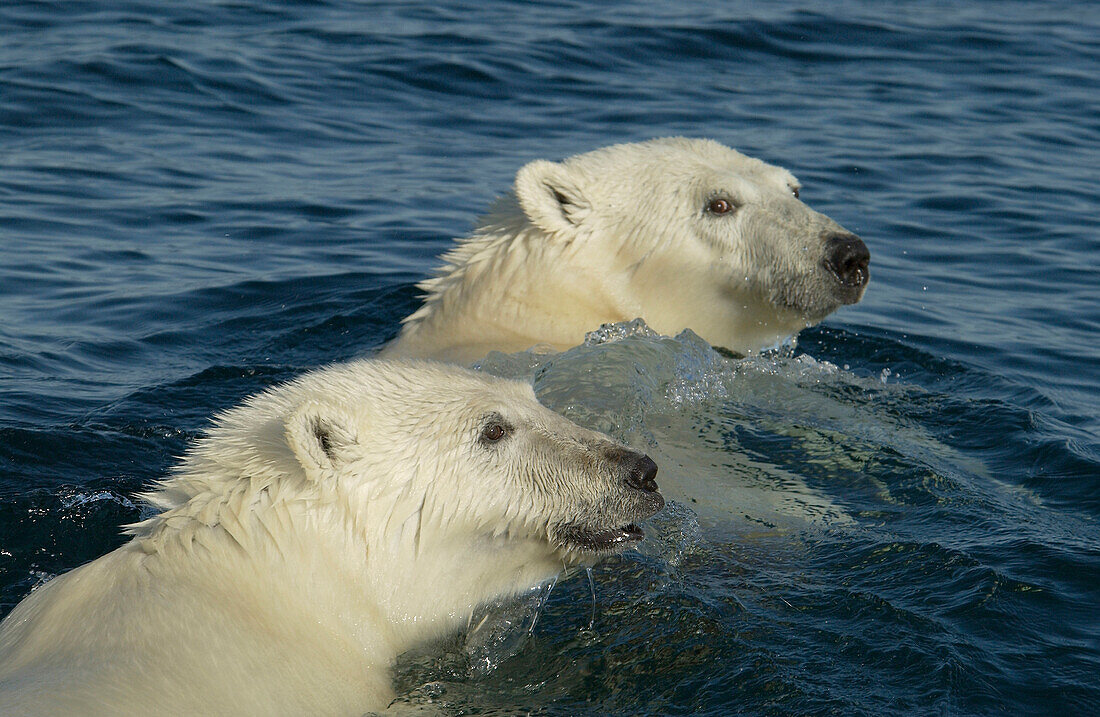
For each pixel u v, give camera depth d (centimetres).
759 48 3023
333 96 2534
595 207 1331
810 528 990
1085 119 2625
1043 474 1101
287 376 1352
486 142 2334
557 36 2988
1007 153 2380
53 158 2106
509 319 1311
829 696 761
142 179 2056
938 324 1631
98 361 1400
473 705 787
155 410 1231
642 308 1341
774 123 2489
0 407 1215
